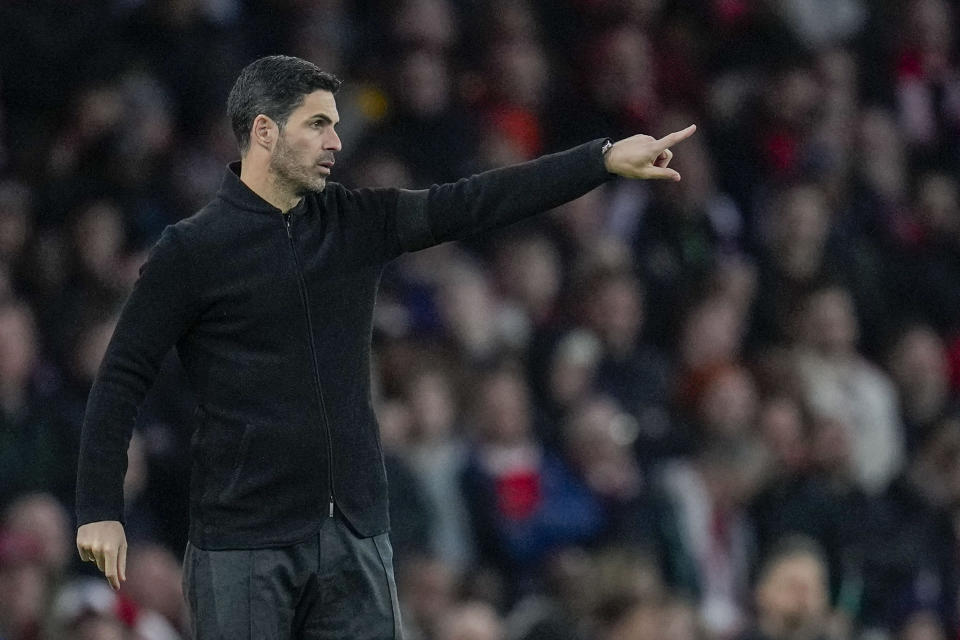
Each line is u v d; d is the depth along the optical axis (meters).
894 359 46.69
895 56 57.06
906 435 45.75
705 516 37.75
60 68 41.38
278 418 16.47
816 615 34.69
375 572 16.92
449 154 45.53
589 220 45.09
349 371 16.77
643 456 39.03
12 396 33.69
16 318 33.78
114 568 16.22
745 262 47.47
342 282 16.80
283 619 16.56
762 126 51.69
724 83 52.69
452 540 35.44
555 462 37.47
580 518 36.66
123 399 16.42
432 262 42.28
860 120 54.09
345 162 44.22
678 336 43.22
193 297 16.47
